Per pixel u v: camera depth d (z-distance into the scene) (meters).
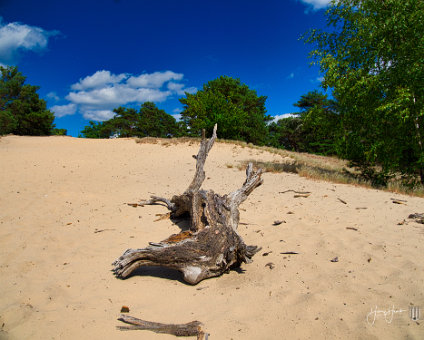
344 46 10.94
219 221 4.52
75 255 4.77
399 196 8.15
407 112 9.08
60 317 3.09
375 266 3.94
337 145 11.59
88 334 2.81
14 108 29.30
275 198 7.90
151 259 3.97
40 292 3.62
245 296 3.46
